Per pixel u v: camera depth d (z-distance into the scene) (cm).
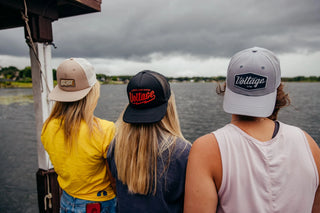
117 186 125
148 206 112
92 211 152
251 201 83
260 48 93
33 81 260
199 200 87
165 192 111
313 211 91
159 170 109
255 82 88
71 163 146
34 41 246
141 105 112
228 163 84
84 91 146
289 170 82
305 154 84
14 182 1593
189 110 7019
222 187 86
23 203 1240
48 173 265
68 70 146
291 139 85
